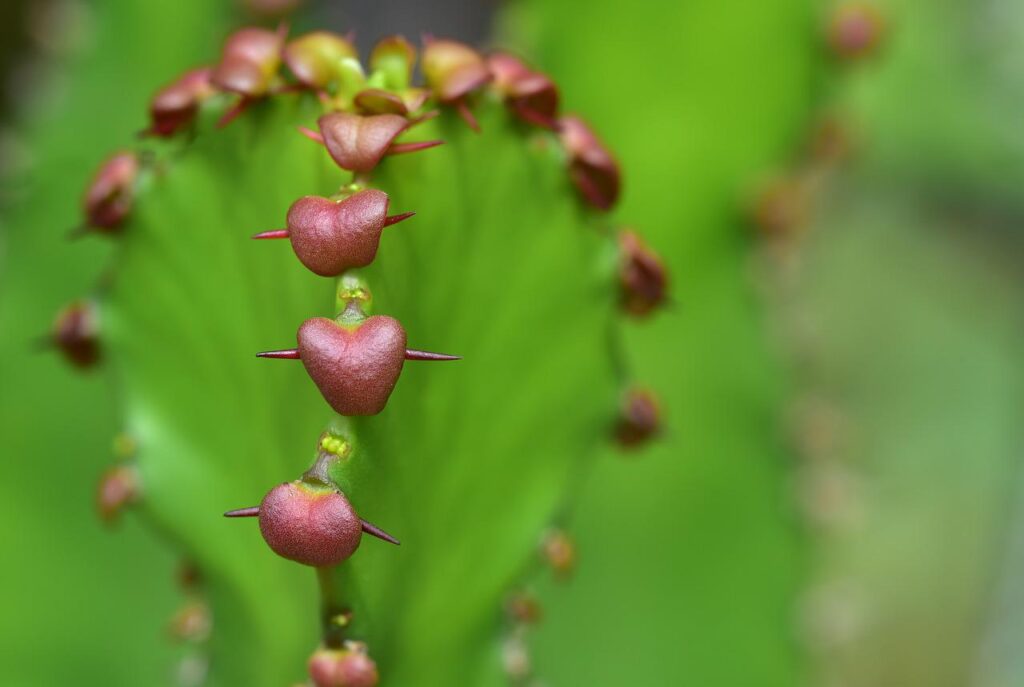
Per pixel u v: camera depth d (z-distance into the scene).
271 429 0.26
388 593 0.26
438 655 0.27
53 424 0.35
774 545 0.37
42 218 0.36
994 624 0.52
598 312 0.26
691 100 0.35
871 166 0.56
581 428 0.27
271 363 0.26
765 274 0.37
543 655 0.35
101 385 0.35
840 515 0.41
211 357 0.26
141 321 0.27
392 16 0.46
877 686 0.52
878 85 0.55
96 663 0.35
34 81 0.42
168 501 0.27
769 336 0.37
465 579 0.27
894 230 0.58
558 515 0.27
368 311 0.24
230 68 0.25
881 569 0.53
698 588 0.36
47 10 0.48
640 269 0.27
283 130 0.25
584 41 0.34
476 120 0.25
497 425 0.26
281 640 0.27
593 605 0.36
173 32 0.36
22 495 0.35
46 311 0.36
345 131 0.24
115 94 0.36
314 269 0.24
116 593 0.35
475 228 0.25
